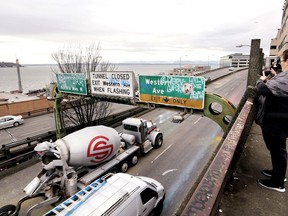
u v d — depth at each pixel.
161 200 9.20
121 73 13.10
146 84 12.33
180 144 17.52
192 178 12.46
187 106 10.99
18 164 14.77
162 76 11.54
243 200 2.59
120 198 7.04
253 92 4.71
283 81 2.55
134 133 15.21
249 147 4.02
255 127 5.09
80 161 10.77
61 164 9.85
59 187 10.11
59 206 6.86
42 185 9.57
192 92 10.68
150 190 8.33
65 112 21.56
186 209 1.34
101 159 11.73
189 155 15.45
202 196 1.46
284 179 2.84
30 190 9.44
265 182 2.85
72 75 16.33
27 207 10.54
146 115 26.50
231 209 2.45
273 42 72.31
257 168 3.29
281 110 2.60
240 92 31.70
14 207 8.91
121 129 21.92
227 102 9.98
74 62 23.12
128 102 13.77
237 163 3.44
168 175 12.95
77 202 6.93
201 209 1.33
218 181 1.63
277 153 2.71
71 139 10.73
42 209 10.13
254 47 5.08
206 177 1.71
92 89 15.33
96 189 7.53
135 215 7.25
